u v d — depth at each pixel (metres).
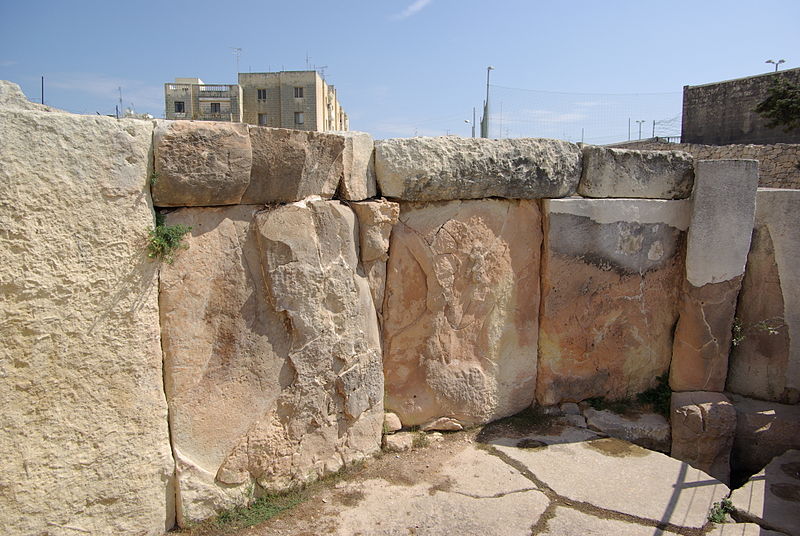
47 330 2.27
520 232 3.88
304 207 3.01
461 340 3.76
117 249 2.42
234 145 2.65
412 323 3.61
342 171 3.20
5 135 2.12
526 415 4.03
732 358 4.52
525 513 2.92
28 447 2.28
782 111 16.20
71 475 2.40
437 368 3.68
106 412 2.46
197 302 2.72
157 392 2.62
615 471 3.38
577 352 4.10
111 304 2.43
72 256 2.30
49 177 2.22
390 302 3.54
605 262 4.07
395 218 3.40
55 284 2.27
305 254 3.01
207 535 2.71
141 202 2.48
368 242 3.31
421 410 3.68
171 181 2.53
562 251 3.92
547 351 4.02
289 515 2.88
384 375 3.58
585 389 4.16
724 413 4.00
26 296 2.21
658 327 4.32
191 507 2.74
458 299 3.70
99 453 2.46
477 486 3.16
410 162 3.36
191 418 2.74
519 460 3.47
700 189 4.09
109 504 2.51
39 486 2.32
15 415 2.24
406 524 2.81
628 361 4.27
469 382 3.78
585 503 3.04
